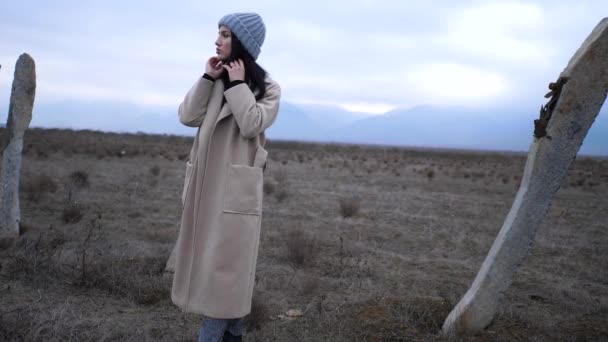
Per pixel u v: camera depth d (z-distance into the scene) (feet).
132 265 16.47
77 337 10.16
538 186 10.61
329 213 34.65
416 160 161.27
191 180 7.53
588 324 13.23
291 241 20.62
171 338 10.86
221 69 7.51
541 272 21.06
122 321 11.57
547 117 10.38
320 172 75.51
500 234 11.28
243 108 7.06
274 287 15.92
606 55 9.90
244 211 7.28
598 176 109.09
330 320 12.28
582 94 10.12
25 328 10.10
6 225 20.58
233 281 7.23
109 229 24.56
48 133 164.66
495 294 11.08
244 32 7.43
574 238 29.81
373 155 185.88
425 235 28.22
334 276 18.22
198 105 7.52
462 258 22.95
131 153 89.76
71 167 57.47
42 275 14.02
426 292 16.35
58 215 27.32
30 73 20.97
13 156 20.84
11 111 20.79
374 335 11.37
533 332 11.92
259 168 7.54
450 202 45.78
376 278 18.13
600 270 21.65
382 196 47.24
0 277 14.02
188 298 7.34
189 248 7.58
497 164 158.61
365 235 27.30
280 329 11.95
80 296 13.09
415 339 11.10
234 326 8.25
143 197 37.11
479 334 11.16
